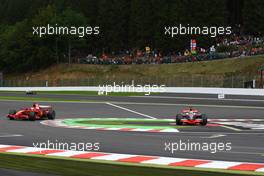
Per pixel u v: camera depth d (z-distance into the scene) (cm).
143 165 3800
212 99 15300
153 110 11531
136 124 7856
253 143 5150
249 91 16700
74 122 8238
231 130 6762
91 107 12462
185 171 3541
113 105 13162
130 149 4675
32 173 3366
